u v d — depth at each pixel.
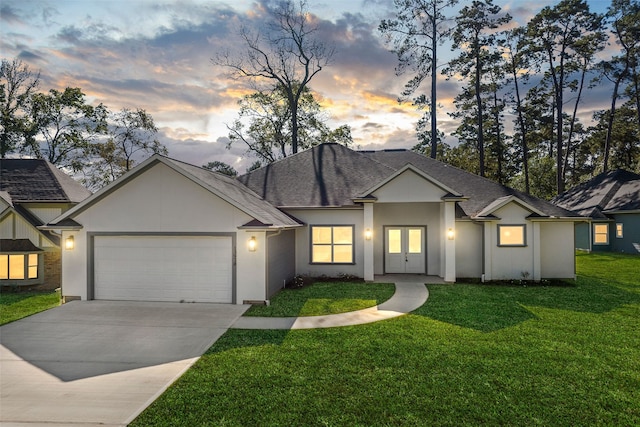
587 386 5.51
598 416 4.71
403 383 5.61
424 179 14.20
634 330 8.17
